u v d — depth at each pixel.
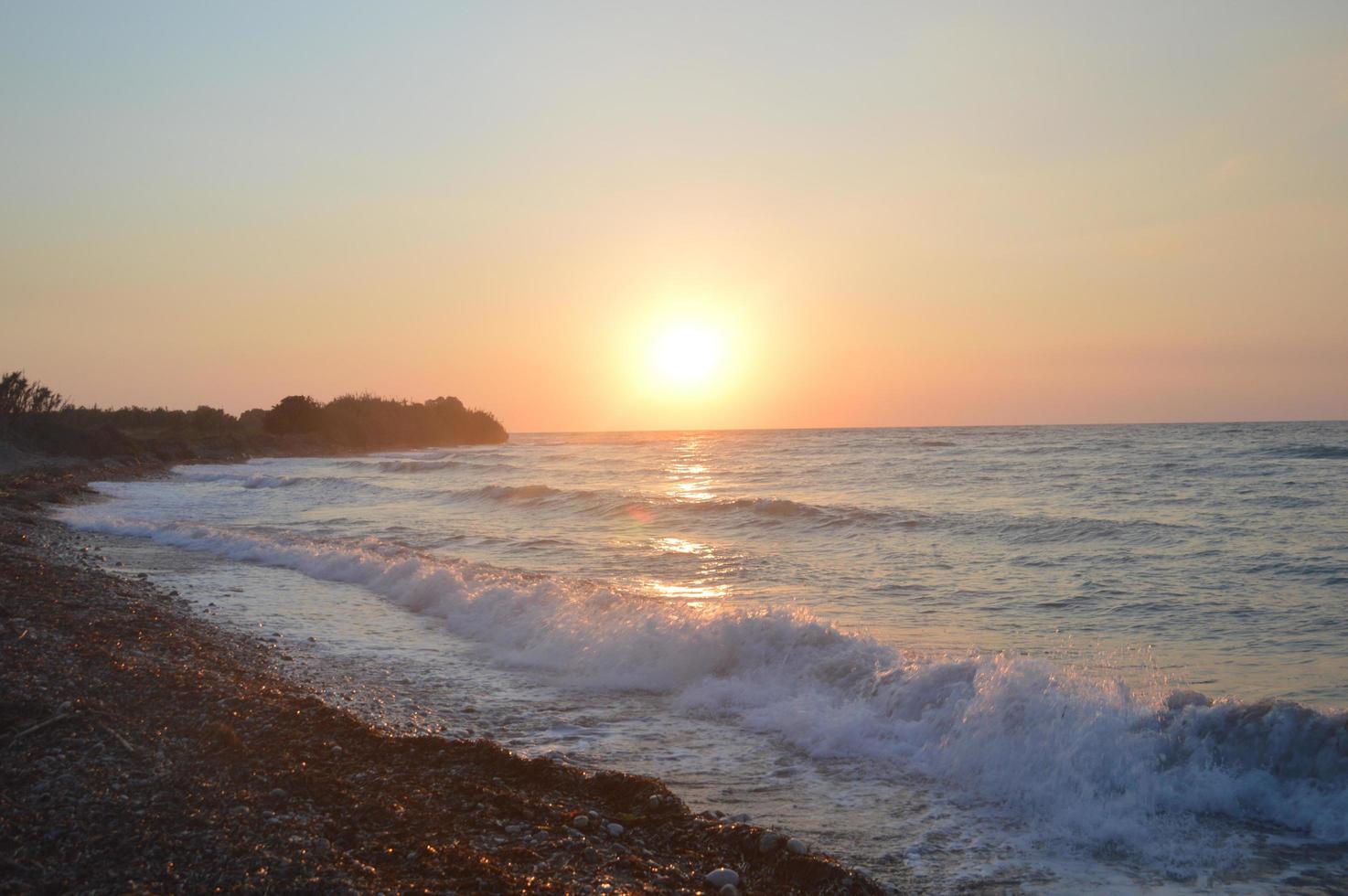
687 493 35.38
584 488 38.84
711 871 5.26
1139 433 93.44
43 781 6.07
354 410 105.62
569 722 8.60
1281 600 12.97
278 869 4.88
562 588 13.67
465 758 6.88
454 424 120.25
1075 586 14.55
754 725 8.38
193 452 69.88
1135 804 6.25
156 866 4.87
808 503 29.50
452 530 24.27
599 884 4.95
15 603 12.05
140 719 7.49
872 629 11.82
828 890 5.07
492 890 4.77
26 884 4.62
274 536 22.09
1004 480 37.22
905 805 6.49
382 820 5.69
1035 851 5.72
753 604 13.53
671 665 10.16
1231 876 5.32
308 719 7.62
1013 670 8.02
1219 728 6.70
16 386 67.94
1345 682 8.90
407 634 12.59
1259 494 27.52
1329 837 5.75
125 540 22.56
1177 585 14.32
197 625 12.20
